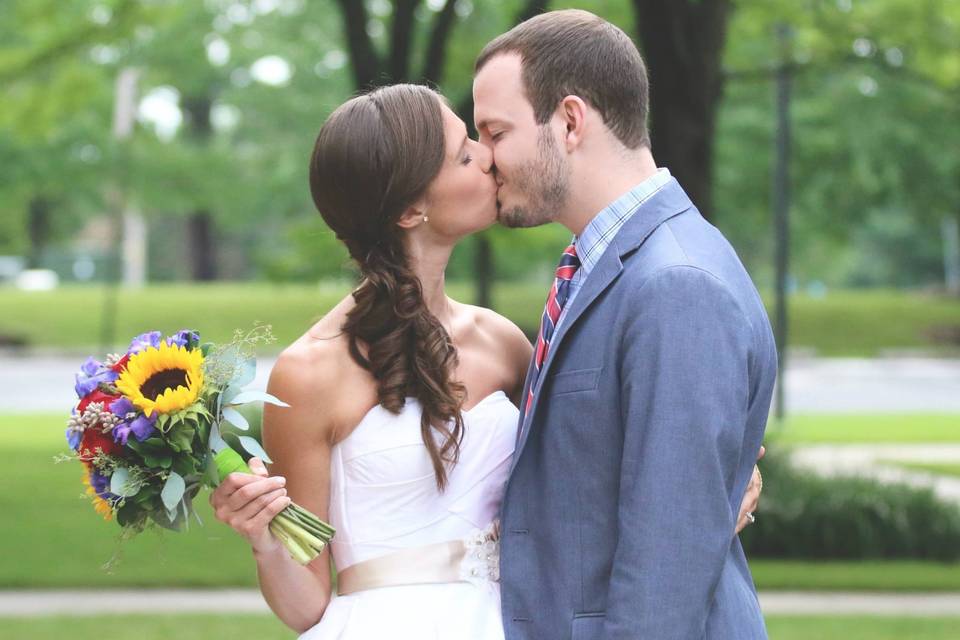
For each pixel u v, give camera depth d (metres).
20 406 19.53
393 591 2.61
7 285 44.59
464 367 2.82
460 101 8.97
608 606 2.28
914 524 8.95
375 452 2.62
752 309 2.40
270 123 31.00
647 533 2.22
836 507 8.94
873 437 15.57
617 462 2.39
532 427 2.50
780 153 15.36
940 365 28.22
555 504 2.46
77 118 26.23
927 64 10.18
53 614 6.72
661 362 2.27
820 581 7.89
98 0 11.54
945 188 24.00
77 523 9.47
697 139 8.25
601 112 2.50
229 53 29.11
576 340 2.45
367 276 2.65
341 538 2.65
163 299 32.94
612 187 2.51
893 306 34.22
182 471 2.36
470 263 21.86
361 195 2.62
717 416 2.25
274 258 11.55
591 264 2.51
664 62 8.15
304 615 2.65
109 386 2.40
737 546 2.62
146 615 6.69
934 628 6.47
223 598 7.27
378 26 14.03
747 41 11.38
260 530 2.38
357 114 2.64
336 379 2.62
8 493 10.79
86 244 59.75
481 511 2.70
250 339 2.49
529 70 2.52
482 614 2.60
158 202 28.78
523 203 2.57
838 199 24.88
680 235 2.43
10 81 11.84
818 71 12.00
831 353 30.34
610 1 10.02
